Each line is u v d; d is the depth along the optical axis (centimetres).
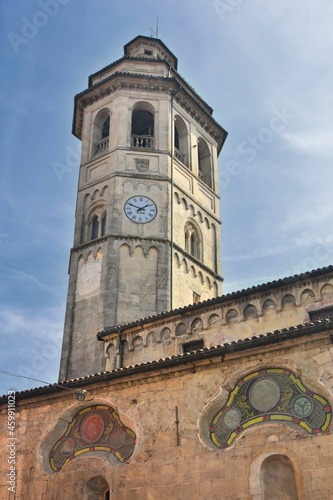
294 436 1589
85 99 3938
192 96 3953
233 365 1773
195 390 1800
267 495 1573
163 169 3506
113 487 1786
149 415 1839
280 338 1692
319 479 1499
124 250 3170
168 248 3212
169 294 3066
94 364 2825
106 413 1961
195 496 1645
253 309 2400
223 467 1645
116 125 3666
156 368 1875
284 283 2338
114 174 3434
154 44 4494
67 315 3083
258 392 1716
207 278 3466
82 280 3180
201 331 2489
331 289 2250
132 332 2692
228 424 1719
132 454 1809
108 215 3309
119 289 3033
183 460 1714
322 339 1658
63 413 2009
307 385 1648
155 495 1706
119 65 4025
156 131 3669
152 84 3838
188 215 3534
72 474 1898
